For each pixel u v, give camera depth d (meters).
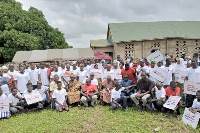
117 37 23.19
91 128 5.66
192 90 6.52
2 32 20.06
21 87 7.81
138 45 23.09
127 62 8.50
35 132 5.46
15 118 6.74
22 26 21.66
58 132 5.48
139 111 6.87
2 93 7.04
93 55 19.22
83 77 8.51
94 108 7.43
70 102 7.58
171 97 6.36
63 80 8.46
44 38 24.34
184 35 23.19
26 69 8.49
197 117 5.46
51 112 7.21
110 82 8.05
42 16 27.78
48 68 9.00
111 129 5.54
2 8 21.61
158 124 5.76
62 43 28.00
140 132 5.25
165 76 7.29
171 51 23.25
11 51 19.88
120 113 6.68
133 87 7.60
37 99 7.44
